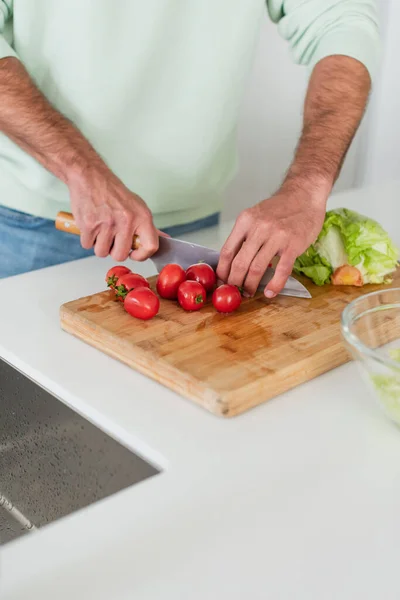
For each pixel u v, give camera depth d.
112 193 1.22
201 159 1.64
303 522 0.72
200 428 0.89
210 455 0.84
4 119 1.28
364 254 1.23
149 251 1.23
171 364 0.97
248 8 1.53
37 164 1.49
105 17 1.41
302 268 1.28
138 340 1.04
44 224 1.59
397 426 0.87
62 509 1.05
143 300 1.10
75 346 1.11
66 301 1.27
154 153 1.59
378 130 2.88
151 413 0.93
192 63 1.53
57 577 0.66
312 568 0.66
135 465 0.88
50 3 1.40
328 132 1.40
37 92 1.31
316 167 1.31
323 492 0.77
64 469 1.03
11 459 1.16
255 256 1.17
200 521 0.73
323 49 1.53
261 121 2.75
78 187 1.24
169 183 1.63
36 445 1.08
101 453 0.94
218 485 0.78
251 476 0.80
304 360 0.98
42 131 1.26
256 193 2.89
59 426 1.02
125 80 1.48
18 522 1.13
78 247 1.63
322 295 1.22
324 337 1.05
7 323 1.19
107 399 0.96
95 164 1.25
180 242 1.26
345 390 0.97
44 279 1.37
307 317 1.13
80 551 0.69
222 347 1.02
